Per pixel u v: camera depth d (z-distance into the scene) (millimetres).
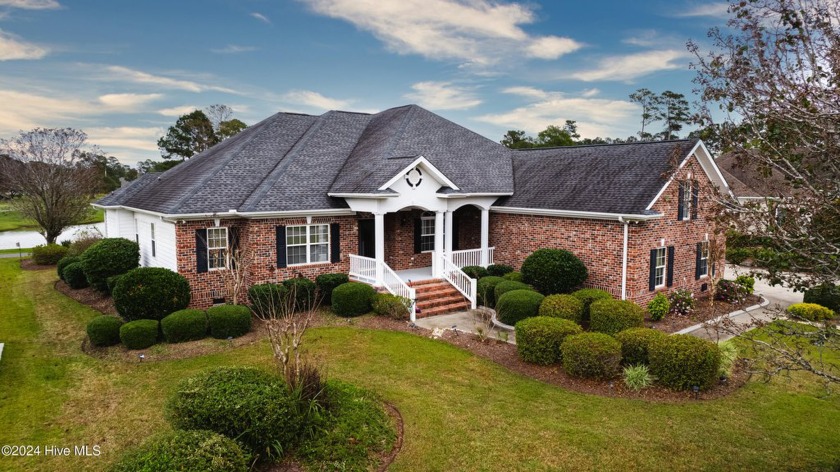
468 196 21312
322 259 20312
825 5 6297
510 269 21969
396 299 17547
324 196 20375
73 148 37281
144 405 10992
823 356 13812
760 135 7027
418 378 12414
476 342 15062
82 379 12445
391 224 23078
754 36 6871
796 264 6785
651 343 12008
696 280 21219
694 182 8820
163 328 14773
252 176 20797
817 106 6395
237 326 15305
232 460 6965
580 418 10273
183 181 21656
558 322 13359
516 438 9461
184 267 17609
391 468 8453
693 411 10609
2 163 35969
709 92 7309
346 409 9914
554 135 58219
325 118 25844
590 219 18953
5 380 12422
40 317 18500
